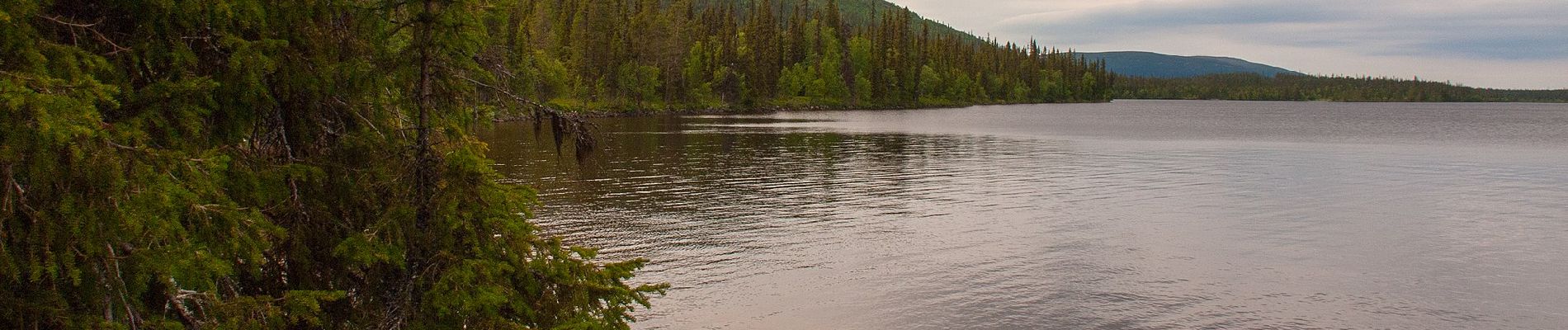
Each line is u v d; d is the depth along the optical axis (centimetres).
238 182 580
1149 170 3819
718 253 1942
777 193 2909
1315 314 1541
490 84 743
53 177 436
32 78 422
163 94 523
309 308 591
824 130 7188
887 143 5650
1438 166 4069
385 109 701
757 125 7969
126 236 455
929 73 17612
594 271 805
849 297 1619
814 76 15338
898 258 1906
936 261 1886
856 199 2791
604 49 10869
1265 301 1612
